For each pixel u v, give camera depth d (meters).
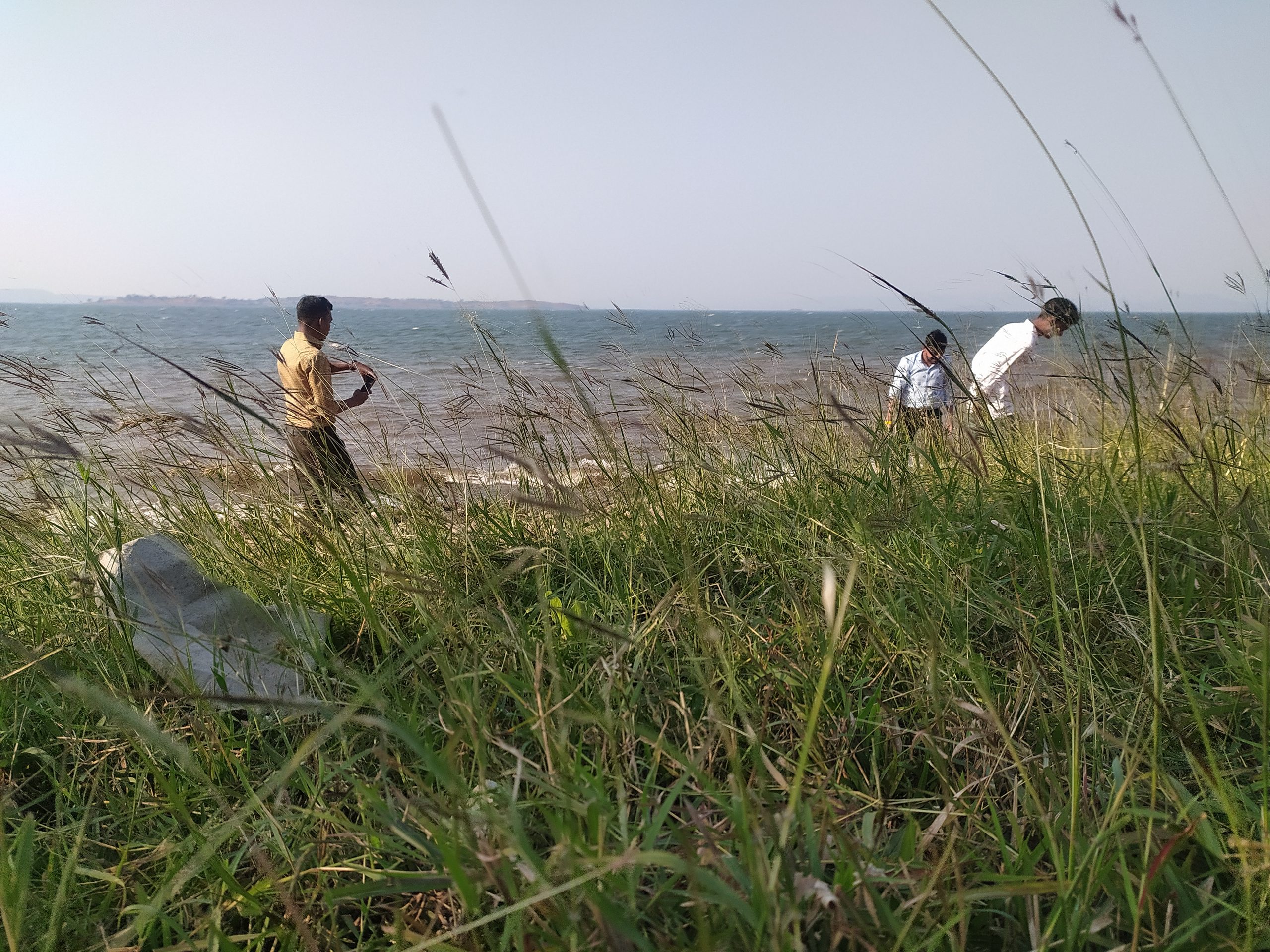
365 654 2.50
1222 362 3.88
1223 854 1.33
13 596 2.71
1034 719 1.91
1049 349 4.48
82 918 1.46
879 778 1.71
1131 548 2.37
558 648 2.24
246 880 1.61
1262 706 1.60
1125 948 1.20
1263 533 2.16
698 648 2.09
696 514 2.96
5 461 3.16
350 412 3.92
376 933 1.44
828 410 3.55
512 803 1.20
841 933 1.13
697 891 1.14
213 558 2.92
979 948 1.31
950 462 3.15
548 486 2.22
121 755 1.91
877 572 2.37
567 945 1.12
